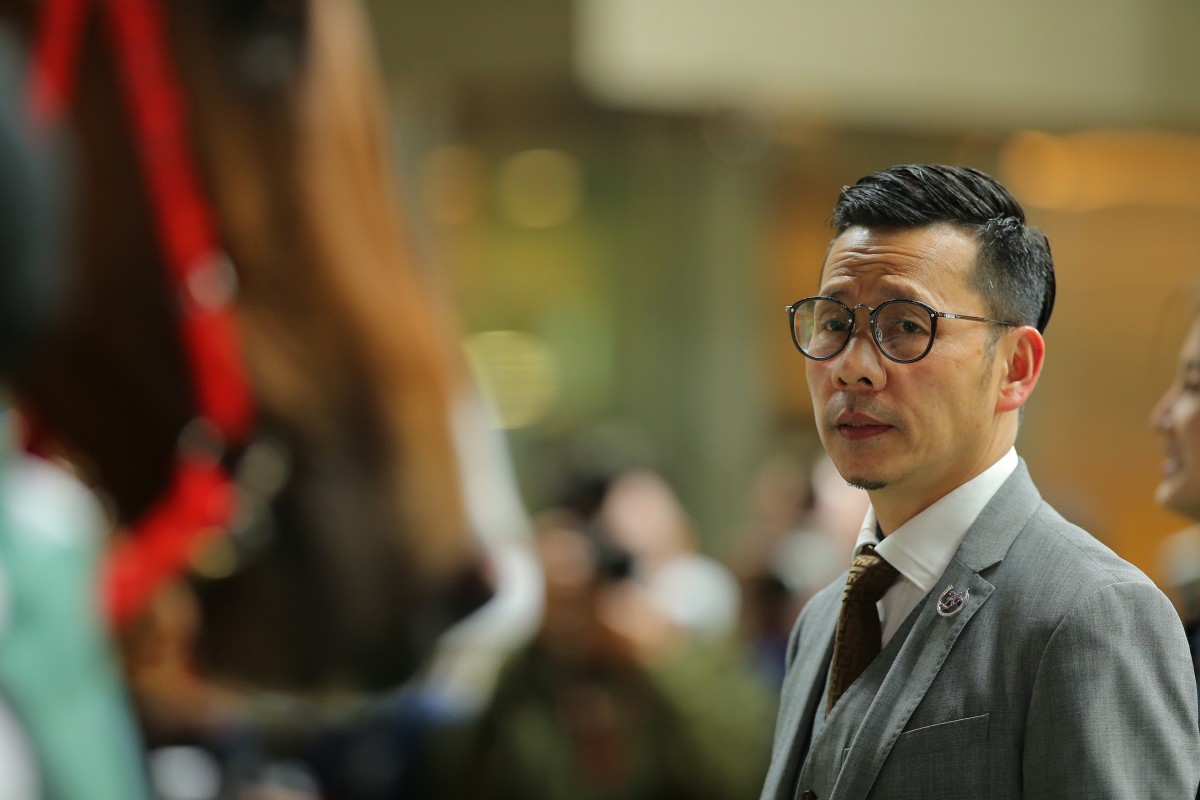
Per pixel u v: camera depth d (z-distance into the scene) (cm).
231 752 747
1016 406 409
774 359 1995
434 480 817
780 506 1289
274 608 763
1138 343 2045
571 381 1909
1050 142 2016
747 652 1072
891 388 392
